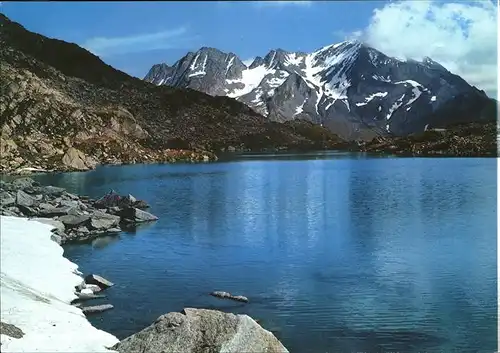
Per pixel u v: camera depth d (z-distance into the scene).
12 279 26.03
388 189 80.00
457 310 24.95
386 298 26.95
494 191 75.12
